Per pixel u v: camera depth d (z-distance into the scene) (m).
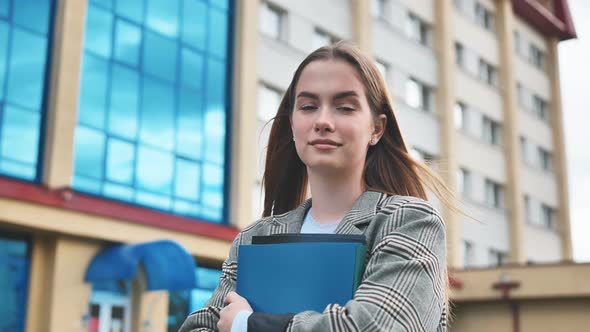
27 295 10.34
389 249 1.38
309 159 1.50
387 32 20.00
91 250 11.02
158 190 12.14
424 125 21.02
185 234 12.23
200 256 12.56
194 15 13.38
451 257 20.58
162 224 11.81
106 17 11.71
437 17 22.39
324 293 1.35
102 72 11.50
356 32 18.72
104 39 11.62
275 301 1.39
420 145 20.70
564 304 16.62
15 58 10.44
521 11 26.64
